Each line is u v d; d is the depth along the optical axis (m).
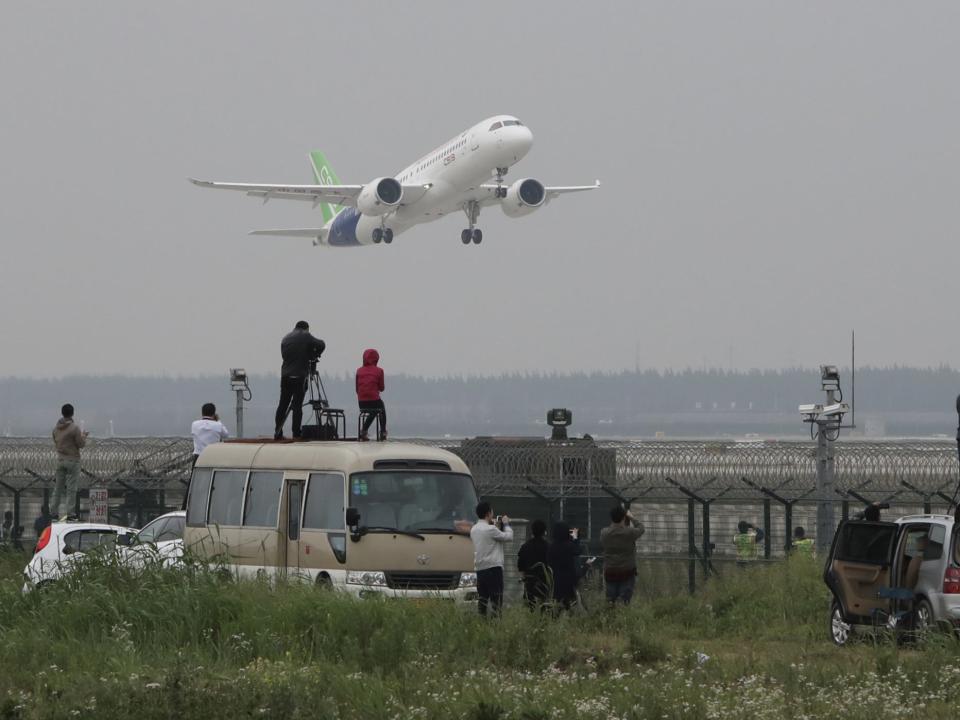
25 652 60.09
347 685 50.44
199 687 49.38
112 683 50.69
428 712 46.22
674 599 81.00
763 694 46.91
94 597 66.19
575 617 70.44
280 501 77.44
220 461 82.56
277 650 59.16
